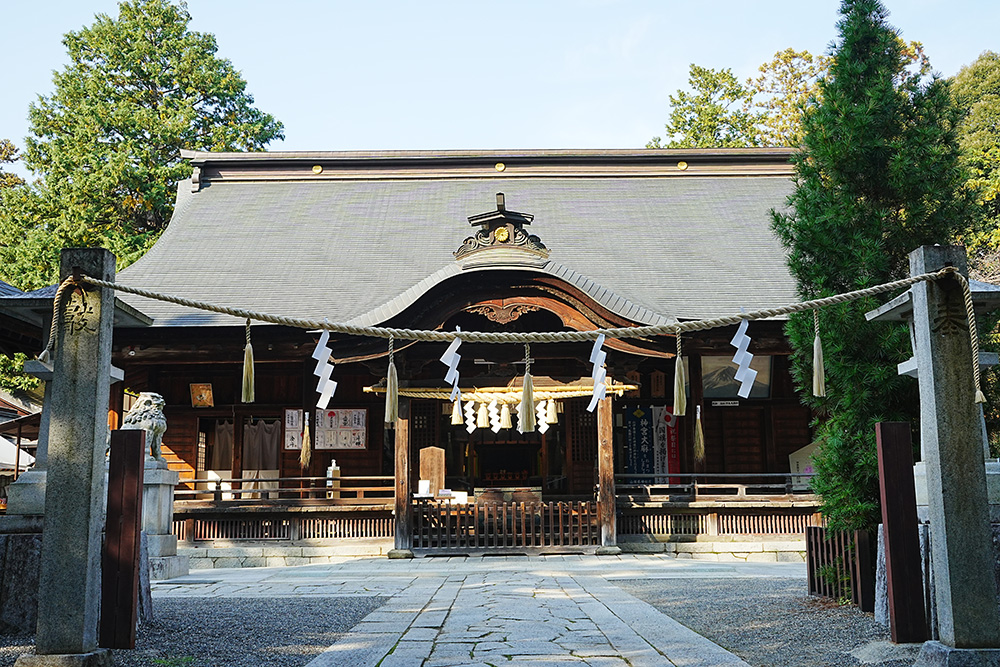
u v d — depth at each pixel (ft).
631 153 81.46
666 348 51.57
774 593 31.63
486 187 79.92
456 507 51.08
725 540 52.21
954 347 19.54
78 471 19.08
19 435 62.85
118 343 57.77
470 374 56.03
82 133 94.68
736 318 20.80
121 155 91.20
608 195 78.74
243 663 20.17
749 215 75.10
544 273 49.62
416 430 64.44
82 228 89.40
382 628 24.68
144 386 64.64
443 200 77.66
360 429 63.26
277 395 64.23
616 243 69.41
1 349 38.17
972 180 82.48
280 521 53.06
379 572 42.14
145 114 96.17
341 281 63.87
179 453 63.72
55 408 19.29
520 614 26.99
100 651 19.08
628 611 27.53
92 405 19.29
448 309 50.31
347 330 20.79
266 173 81.20
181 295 61.16
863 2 31.30
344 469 63.21
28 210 93.30
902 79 31.19
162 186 93.25
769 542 52.03
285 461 63.26
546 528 51.55
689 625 25.70
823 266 29.89
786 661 20.34
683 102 120.37
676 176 81.92
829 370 28.81
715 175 81.97
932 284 19.85
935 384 19.43
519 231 50.24
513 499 52.70
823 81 31.91
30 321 29.22
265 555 51.80
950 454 19.13
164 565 40.14
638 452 62.80
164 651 21.49
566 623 25.23
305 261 67.10
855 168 30.14
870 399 28.07
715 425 64.39
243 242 70.33
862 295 20.26
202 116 107.14
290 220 74.33
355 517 53.26
